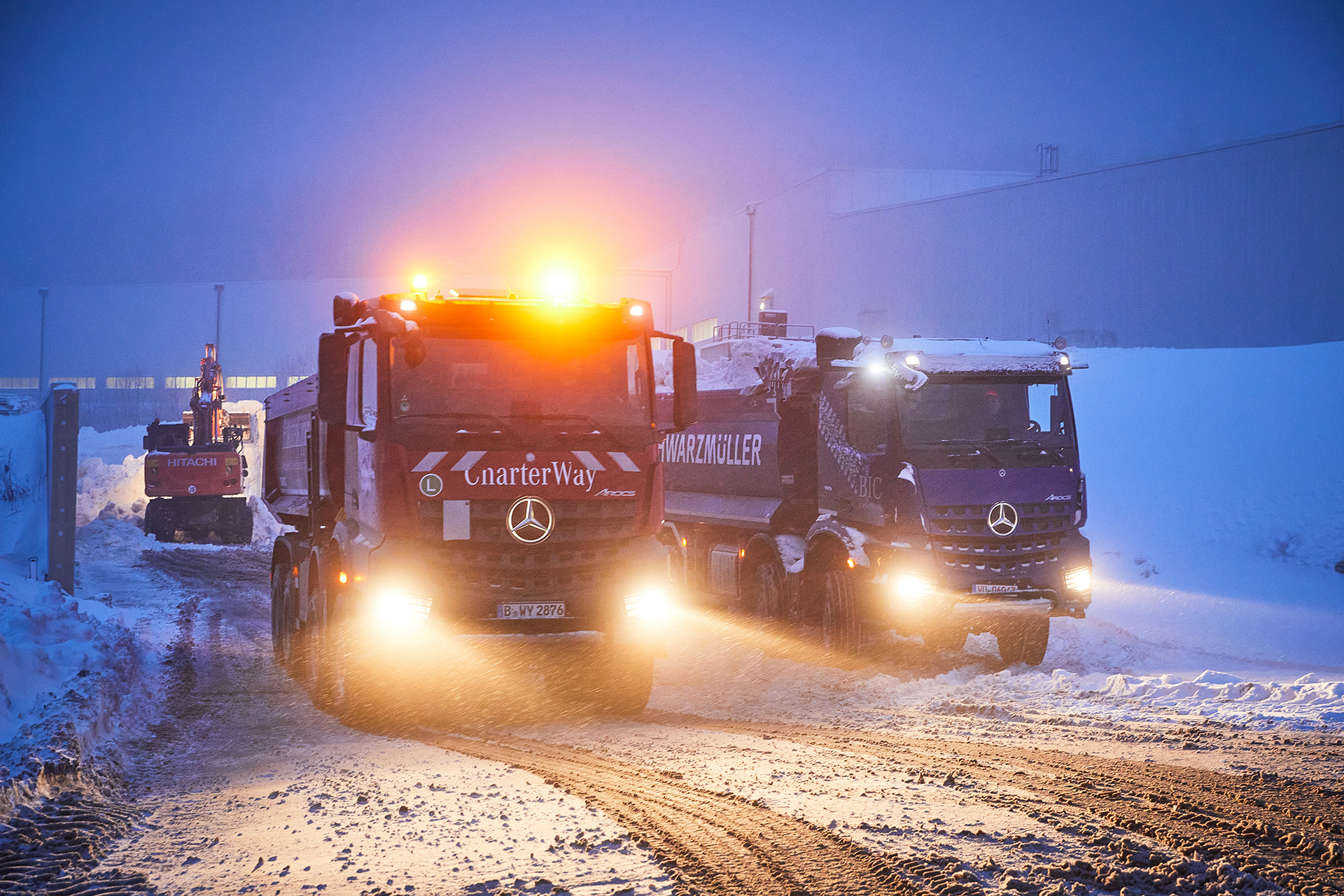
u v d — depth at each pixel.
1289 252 48.56
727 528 15.18
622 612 9.73
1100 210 53.91
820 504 13.56
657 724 9.75
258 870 5.37
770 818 6.05
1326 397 27.19
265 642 15.59
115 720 9.96
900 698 10.73
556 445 9.64
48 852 5.92
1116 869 5.04
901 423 12.03
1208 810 6.12
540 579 9.57
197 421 36.31
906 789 6.79
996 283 57.19
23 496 22.30
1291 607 16.38
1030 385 12.40
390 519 9.37
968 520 11.79
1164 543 21.53
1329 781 6.75
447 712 10.33
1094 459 27.30
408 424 9.44
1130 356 35.06
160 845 6.09
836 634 12.40
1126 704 9.86
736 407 15.06
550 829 5.95
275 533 35.38
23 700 9.45
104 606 18.38
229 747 9.22
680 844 5.57
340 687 10.10
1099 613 16.30
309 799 6.91
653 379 10.18
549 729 9.52
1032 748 8.15
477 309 9.80
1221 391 29.47
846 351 12.94
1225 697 9.77
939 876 4.98
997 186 57.19
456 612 9.34
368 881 5.06
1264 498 22.55
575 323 10.01
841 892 4.80
